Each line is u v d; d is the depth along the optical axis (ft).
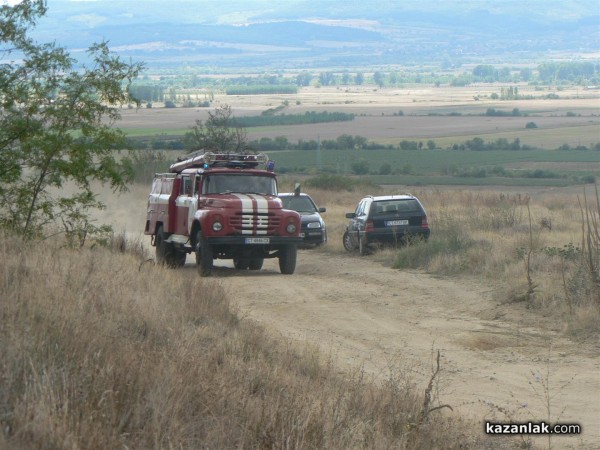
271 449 38.47
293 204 174.09
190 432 38.75
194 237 126.82
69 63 98.63
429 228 150.71
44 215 100.48
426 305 93.45
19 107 95.71
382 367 65.51
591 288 83.10
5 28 95.61
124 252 118.42
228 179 128.67
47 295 53.11
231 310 81.66
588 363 66.49
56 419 33.42
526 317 83.15
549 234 150.51
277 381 49.78
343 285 109.60
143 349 47.85
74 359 41.86
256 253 126.52
